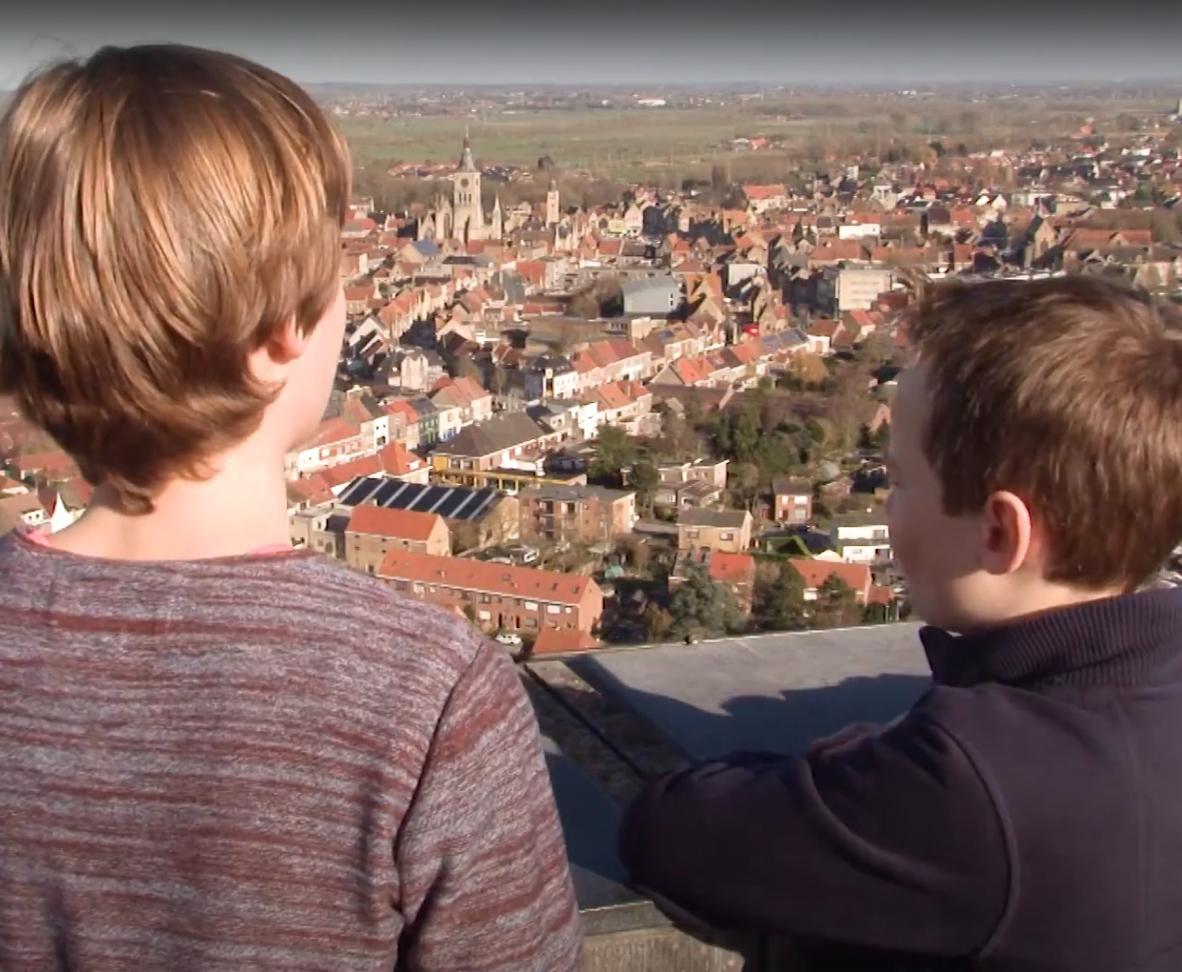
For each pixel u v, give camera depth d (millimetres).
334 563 1227
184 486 1210
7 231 1158
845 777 1383
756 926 1421
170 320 1144
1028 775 1335
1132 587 1422
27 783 1148
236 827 1136
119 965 1144
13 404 1201
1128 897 1330
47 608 1178
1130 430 1353
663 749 1849
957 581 1457
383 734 1153
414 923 1173
